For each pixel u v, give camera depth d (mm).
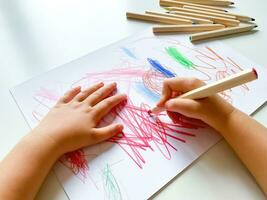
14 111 420
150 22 581
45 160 345
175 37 548
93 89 437
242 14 603
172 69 486
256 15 606
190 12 594
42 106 426
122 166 363
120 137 390
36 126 387
